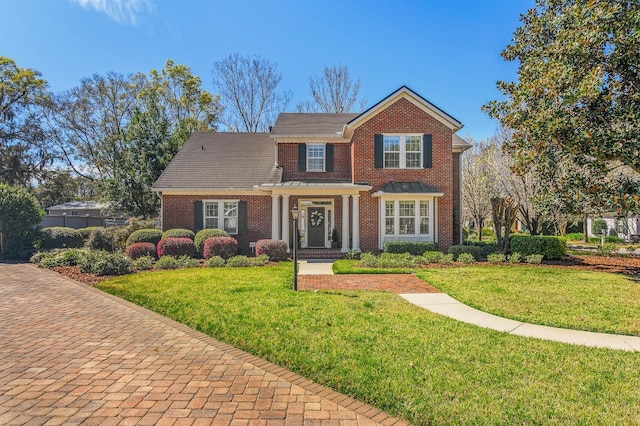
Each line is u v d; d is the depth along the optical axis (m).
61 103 35.09
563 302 7.88
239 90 36.78
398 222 17.23
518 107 10.72
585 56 9.28
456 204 19.03
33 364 4.78
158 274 11.85
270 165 19.98
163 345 5.52
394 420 3.45
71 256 14.33
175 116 36.22
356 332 5.86
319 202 19.16
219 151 21.22
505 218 16.11
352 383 4.14
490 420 3.38
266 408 3.66
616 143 8.84
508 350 5.13
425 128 17.72
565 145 9.36
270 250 15.72
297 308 7.35
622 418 3.40
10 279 11.30
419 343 5.38
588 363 4.69
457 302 8.02
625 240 28.98
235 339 5.68
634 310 7.23
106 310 7.59
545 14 11.52
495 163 24.27
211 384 4.20
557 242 15.02
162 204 18.50
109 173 32.09
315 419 3.46
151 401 3.79
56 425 3.32
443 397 3.82
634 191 9.03
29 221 17.88
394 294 8.84
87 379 4.32
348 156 19.55
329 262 15.26
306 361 4.75
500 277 10.90
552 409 3.56
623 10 8.71
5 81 33.69
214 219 18.59
